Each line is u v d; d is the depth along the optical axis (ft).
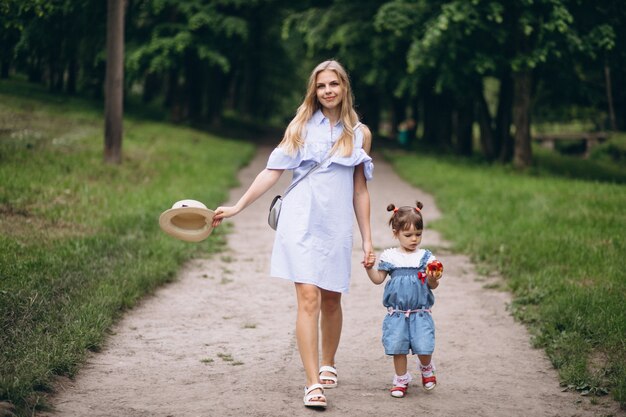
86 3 47.75
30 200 33.99
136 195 39.17
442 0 67.97
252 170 66.23
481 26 63.67
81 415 13.85
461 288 26.02
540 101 88.38
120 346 18.52
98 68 76.95
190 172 52.26
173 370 16.93
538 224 35.29
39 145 49.57
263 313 22.39
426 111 104.63
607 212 39.24
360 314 22.56
